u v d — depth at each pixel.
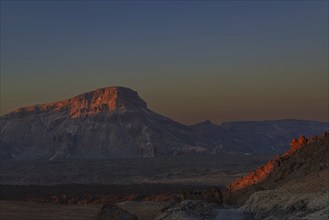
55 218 85.56
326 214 37.72
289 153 82.38
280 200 48.03
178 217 51.56
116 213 59.72
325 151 73.25
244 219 49.97
